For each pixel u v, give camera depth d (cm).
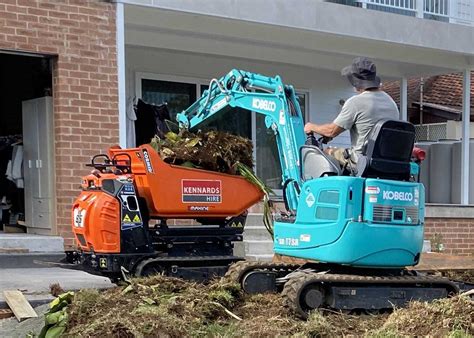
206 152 689
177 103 1183
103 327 468
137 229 648
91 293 527
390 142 580
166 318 489
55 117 847
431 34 1141
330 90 1370
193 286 582
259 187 711
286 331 500
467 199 1304
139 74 1129
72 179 844
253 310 568
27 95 971
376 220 571
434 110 1823
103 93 869
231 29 1018
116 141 878
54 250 824
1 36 797
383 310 591
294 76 1316
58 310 512
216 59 1212
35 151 900
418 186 603
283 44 1120
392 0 1162
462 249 1177
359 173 579
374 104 593
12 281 691
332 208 573
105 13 867
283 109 651
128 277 618
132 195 648
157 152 669
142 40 1061
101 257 634
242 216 727
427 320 509
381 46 1141
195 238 696
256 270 622
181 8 904
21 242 809
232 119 1234
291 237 609
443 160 1434
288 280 579
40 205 892
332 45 1134
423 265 760
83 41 852
